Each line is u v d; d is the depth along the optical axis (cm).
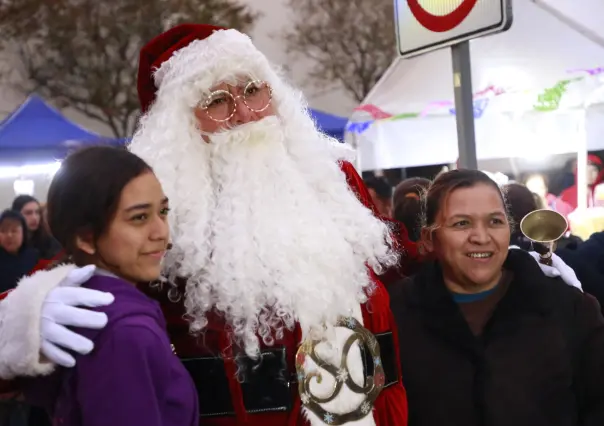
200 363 131
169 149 147
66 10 1314
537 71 456
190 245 135
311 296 133
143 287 138
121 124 1366
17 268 396
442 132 592
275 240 136
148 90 167
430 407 154
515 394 150
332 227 146
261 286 133
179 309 135
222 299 130
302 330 133
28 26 1311
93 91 1320
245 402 130
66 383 103
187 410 108
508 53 448
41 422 155
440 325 156
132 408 95
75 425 102
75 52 1320
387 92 547
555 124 504
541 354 152
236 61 149
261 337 132
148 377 98
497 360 152
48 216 112
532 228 183
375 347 144
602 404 154
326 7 1467
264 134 150
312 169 157
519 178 509
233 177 146
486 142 518
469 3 215
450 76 520
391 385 149
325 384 135
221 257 133
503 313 156
